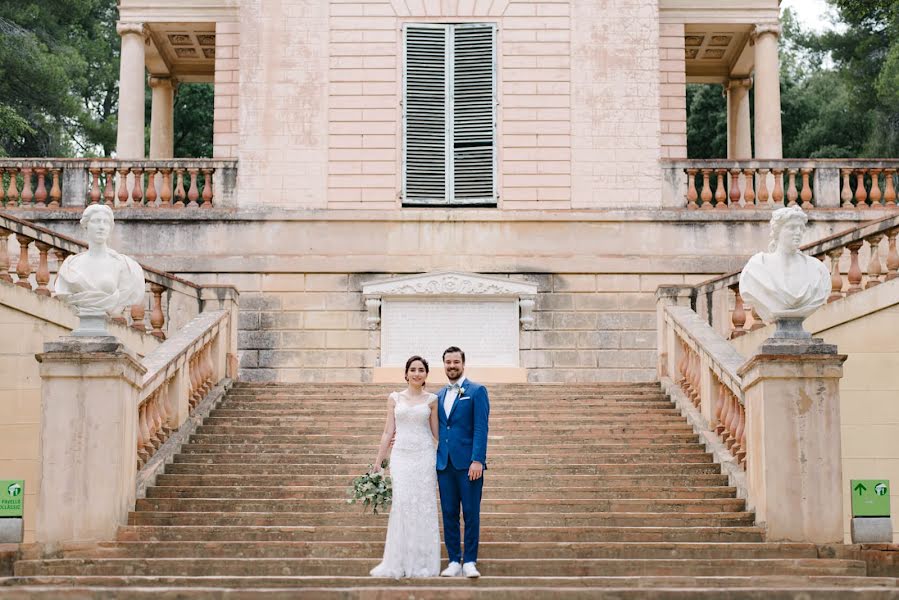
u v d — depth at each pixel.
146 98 37.28
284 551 11.12
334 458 13.55
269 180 21.27
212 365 16.22
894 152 33.56
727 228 20.80
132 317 16.98
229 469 13.27
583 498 12.65
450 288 20.14
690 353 15.50
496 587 9.76
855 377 15.28
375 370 19.92
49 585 10.11
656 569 10.73
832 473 11.59
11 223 15.94
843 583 10.33
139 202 21.08
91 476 11.56
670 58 22.92
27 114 32.75
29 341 15.78
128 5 22.86
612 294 20.62
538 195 21.31
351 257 20.70
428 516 10.38
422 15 21.77
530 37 21.72
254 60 21.55
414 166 21.44
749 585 10.27
